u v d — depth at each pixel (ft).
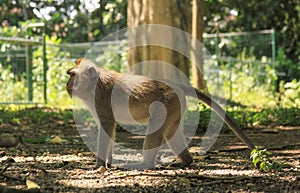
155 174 22.50
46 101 63.62
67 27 94.48
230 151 30.60
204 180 21.45
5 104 59.57
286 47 93.20
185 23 53.83
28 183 19.54
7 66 65.31
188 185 20.45
